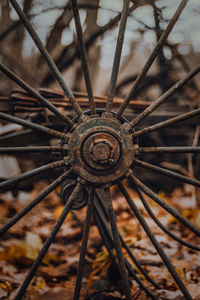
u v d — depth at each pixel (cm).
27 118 289
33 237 289
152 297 205
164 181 371
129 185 398
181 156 369
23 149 161
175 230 324
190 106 302
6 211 365
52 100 254
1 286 219
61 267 256
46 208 377
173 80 423
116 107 264
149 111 160
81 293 220
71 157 154
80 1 455
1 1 452
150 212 194
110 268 234
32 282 231
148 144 347
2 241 290
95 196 209
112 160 150
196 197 343
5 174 410
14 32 453
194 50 427
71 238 304
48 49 459
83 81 459
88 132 152
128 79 460
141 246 289
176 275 166
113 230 162
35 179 321
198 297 212
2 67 157
